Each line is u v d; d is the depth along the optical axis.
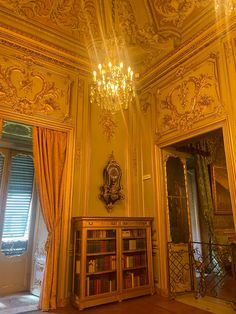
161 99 5.27
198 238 6.61
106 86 3.88
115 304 4.03
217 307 3.84
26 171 5.38
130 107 5.87
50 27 4.67
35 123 4.51
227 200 6.97
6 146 5.21
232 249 4.16
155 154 5.18
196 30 4.55
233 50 4.04
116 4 4.42
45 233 4.74
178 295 4.45
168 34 4.77
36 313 3.69
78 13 4.53
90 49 5.13
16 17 4.40
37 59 4.80
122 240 4.46
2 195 5.00
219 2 3.86
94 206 4.84
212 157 7.04
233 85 3.95
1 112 4.17
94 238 4.19
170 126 4.96
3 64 4.39
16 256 4.92
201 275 4.84
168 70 5.16
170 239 4.75
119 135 5.56
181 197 5.16
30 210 5.25
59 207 4.38
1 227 4.87
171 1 4.29
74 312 3.72
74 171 4.74
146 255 4.68
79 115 5.09
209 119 4.21
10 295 4.57
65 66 5.13
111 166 5.17
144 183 5.32
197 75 4.56
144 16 4.62
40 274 4.60
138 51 5.21
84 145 5.00
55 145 4.64
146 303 4.08
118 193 5.11
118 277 4.24
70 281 4.22
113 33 4.85
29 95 4.55
